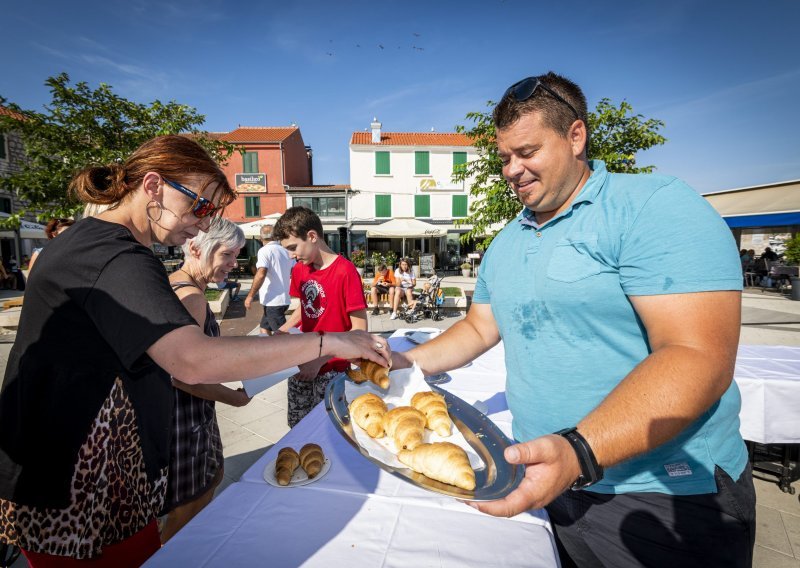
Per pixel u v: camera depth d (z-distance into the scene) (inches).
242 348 41.0
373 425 50.7
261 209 1045.8
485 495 36.9
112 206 46.8
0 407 44.3
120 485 47.9
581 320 44.0
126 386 46.6
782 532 98.2
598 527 46.2
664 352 35.3
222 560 40.6
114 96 299.3
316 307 106.3
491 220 249.3
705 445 41.7
